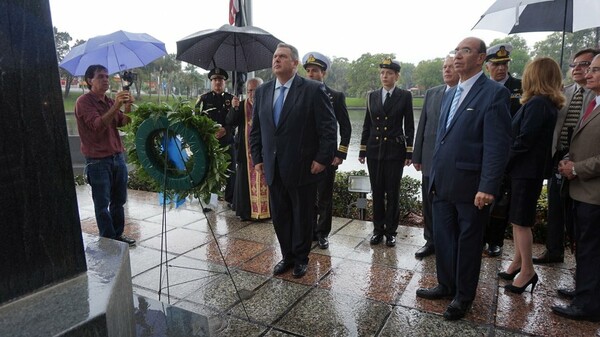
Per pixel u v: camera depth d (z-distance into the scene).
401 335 2.39
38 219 1.20
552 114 2.73
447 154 2.55
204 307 2.76
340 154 3.82
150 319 2.11
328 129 3.04
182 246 3.95
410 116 3.85
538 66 2.78
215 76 5.08
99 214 3.68
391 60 3.81
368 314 2.64
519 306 2.71
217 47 4.54
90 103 3.57
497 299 2.81
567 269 3.30
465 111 2.48
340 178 5.10
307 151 3.08
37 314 1.09
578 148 2.47
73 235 1.30
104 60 3.99
